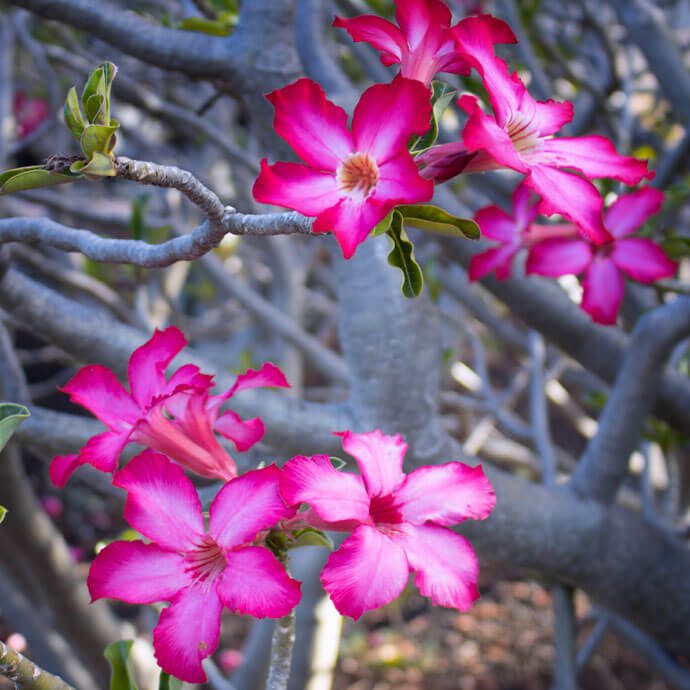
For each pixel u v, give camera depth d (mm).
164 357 438
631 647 1047
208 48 659
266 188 372
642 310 964
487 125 368
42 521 917
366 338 667
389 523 401
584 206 403
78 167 378
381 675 1958
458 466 410
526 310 825
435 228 393
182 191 402
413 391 669
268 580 374
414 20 392
